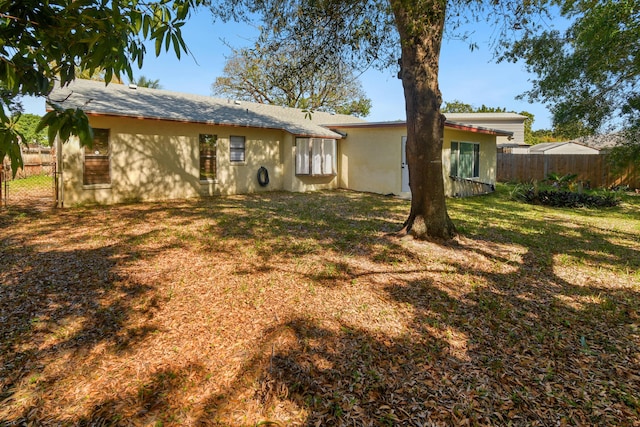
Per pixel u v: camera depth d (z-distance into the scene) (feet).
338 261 18.01
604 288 15.58
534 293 14.88
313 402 8.54
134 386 8.95
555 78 37.22
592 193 45.68
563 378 9.55
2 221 25.54
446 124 40.55
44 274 15.40
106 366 9.68
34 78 4.84
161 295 13.83
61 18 4.83
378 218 28.96
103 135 33.58
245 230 23.93
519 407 8.46
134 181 35.68
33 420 7.78
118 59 5.61
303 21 20.84
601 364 10.18
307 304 13.39
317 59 22.39
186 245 20.22
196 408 8.32
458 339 11.34
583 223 29.53
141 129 35.81
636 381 9.44
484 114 93.61
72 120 4.56
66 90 35.96
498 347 10.94
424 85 20.15
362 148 47.93
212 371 9.59
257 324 11.93
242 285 14.89
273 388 8.98
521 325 12.26
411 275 16.47
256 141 45.14
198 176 40.34
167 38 6.29
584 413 8.29
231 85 78.18
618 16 28.35
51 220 26.17
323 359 10.16
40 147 59.62
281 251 19.44
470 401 8.62
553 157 60.29
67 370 9.48
